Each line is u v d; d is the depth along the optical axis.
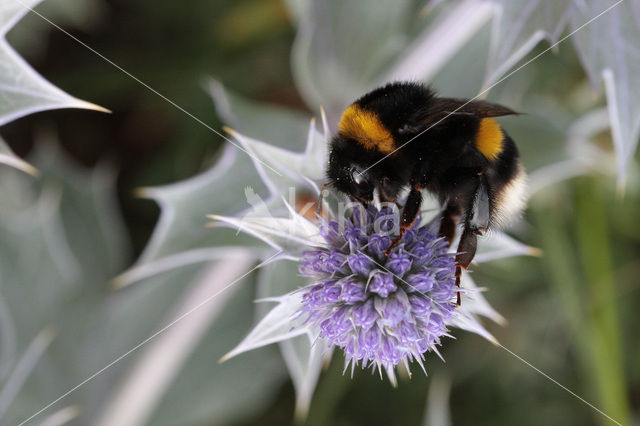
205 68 0.20
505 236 0.16
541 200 0.19
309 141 0.15
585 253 0.19
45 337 0.18
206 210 0.16
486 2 0.16
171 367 0.18
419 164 0.15
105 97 0.20
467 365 0.19
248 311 0.18
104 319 0.19
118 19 0.20
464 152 0.15
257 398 0.19
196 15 0.20
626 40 0.16
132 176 0.20
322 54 0.18
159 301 0.19
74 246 0.19
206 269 0.18
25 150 0.21
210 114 0.20
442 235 0.15
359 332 0.15
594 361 0.18
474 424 0.19
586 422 0.19
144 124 0.20
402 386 0.19
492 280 0.19
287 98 0.20
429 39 0.18
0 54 0.14
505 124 0.18
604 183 0.19
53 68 0.20
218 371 0.18
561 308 0.19
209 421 0.18
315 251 0.15
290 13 0.19
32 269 0.18
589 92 0.19
